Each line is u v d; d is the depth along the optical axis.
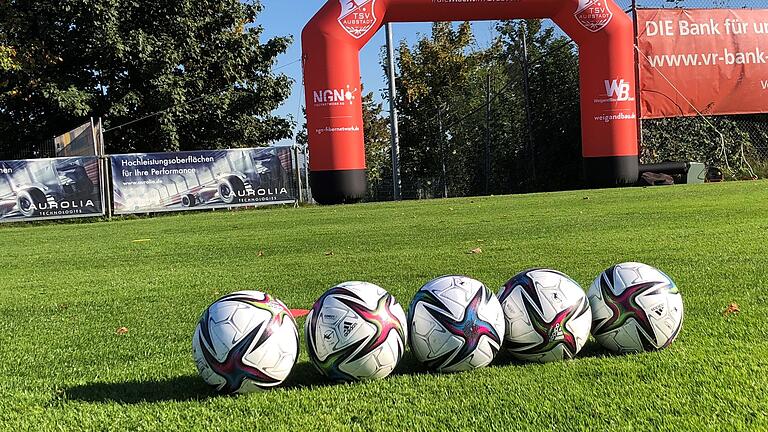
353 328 2.74
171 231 11.56
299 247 8.05
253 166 16.98
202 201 16.81
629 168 19.00
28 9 21.88
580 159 22.08
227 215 15.06
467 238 7.95
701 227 7.77
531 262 5.83
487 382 2.70
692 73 20.47
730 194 12.87
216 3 24.91
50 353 3.68
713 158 20.84
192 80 24.33
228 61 24.98
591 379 2.67
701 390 2.50
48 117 23.56
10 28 21.39
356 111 18.42
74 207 16.16
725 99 20.70
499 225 9.28
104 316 4.64
